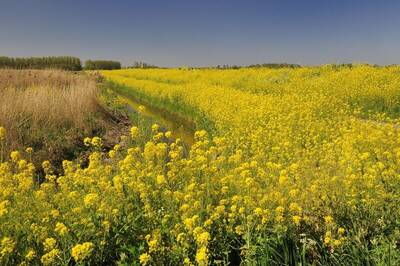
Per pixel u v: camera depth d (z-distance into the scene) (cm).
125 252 395
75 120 1073
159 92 1970
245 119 1083
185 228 384
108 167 534
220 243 402
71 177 517
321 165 635
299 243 427
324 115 1168
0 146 750
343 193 487
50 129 952
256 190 465
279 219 409
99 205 417
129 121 1461
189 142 1109
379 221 448
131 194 458
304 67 2531
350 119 1033
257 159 703
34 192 439
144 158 557
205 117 1277
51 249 359
